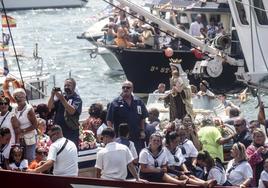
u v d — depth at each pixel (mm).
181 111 40312
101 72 81188
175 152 31438
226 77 65438
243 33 58188
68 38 111250
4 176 28578
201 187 29859
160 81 68750
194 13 72000
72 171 29703
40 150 31594
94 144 34094
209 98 46375
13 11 159125
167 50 60562
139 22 71062
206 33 69688
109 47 69625
